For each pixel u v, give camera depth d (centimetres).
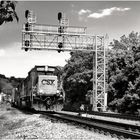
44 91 3528
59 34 4106
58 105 3603
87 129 1911
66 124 2219
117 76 4922
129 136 1466
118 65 5247
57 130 1759
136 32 5847
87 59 6059
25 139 1484
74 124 2212
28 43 4006
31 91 3634
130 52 4856
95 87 4481
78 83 6047
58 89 3609
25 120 2719
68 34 4141
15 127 2272
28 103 3984
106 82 5134
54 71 3647
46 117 2880
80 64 6097
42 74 3612
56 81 3588
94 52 4500
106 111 4350
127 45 5806
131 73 4609
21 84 5228
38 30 4056
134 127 1886
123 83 4959
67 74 6316
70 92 6475
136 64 4512
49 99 3556
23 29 4012
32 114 3628
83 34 4234
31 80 3666
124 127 1988
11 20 809
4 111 4862
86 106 5566
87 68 6078
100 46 4419
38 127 2003
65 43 4144
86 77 5919
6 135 1786
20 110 5012
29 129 1906
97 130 1775
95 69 4459
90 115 4075
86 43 4275
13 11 800
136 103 4178
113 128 1788
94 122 2470
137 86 4241
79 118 3006
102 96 4478
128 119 3148
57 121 2452
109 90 4984
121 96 4975
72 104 6694
